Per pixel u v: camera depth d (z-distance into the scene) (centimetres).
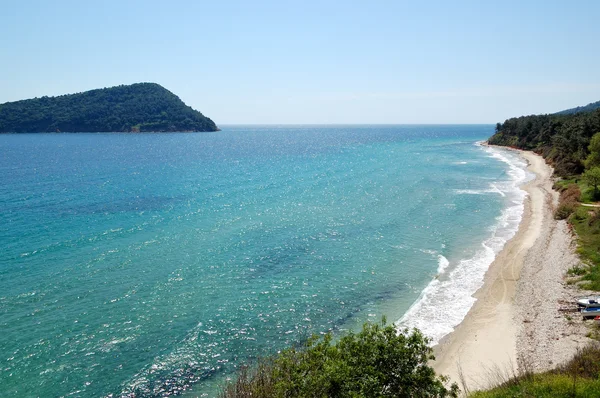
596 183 5525
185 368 2389
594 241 3812
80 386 2208
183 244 4462
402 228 5097
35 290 3253
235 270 3788
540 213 5603
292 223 5338
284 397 1373
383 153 15075
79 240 4491
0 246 4228
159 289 3362
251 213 5859
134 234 4784
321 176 9344
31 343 2550
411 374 1388
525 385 1683
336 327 2850
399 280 3594
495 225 5184
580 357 1966
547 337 2512
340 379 1295
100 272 3650
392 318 2947
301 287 3456
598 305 2691
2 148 16250
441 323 2856
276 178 9162
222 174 9875
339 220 5469
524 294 3192
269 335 2745
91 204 6300
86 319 2859
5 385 2183
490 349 2509
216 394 2169
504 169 10181
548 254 3891
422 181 8375
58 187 7694
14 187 7575
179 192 7419
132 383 2250
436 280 3575
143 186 8038
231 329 2808
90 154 14525
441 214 5741
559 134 11025
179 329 2788
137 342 2620
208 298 3234
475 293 3300
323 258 4112
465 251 4275
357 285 3497
